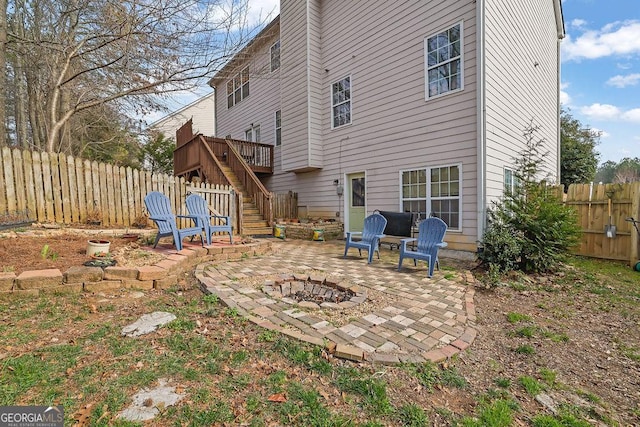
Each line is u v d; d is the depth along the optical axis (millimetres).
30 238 4625
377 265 5594
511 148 7539
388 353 2432
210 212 7562
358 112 8812
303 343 2494
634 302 4062
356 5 8703
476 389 2154
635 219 6031
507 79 7227
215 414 1740
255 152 12508
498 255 5355
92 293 3334
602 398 2146
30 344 2320
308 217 10836
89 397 1812
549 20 10688
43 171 5484
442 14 6809
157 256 4418
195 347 2404
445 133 6852
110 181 6273
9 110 11633
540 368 2475
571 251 6797
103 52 6402
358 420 1771
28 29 7469
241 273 4438
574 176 15383
